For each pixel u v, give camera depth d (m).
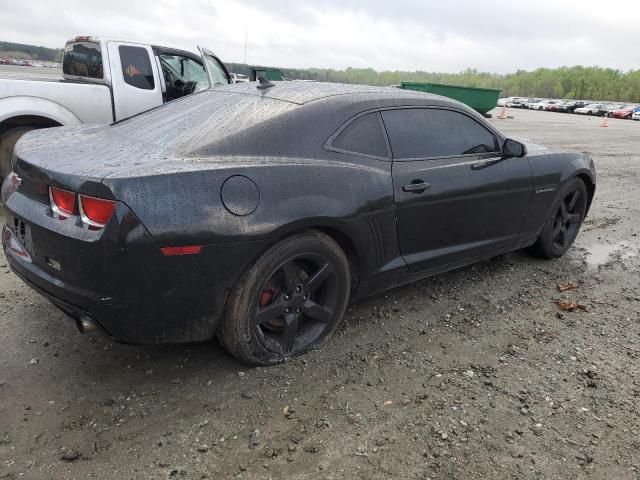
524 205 4.22
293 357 3.03
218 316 2.62
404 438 2.47
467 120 3.81
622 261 5.20
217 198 2.46
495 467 2.33
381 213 3.13
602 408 2.80
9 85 5.25
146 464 2.22
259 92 3.35
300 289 2.92
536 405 2.79
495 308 3.93
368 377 2.93
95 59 6.05
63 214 2.42
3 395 2.59
